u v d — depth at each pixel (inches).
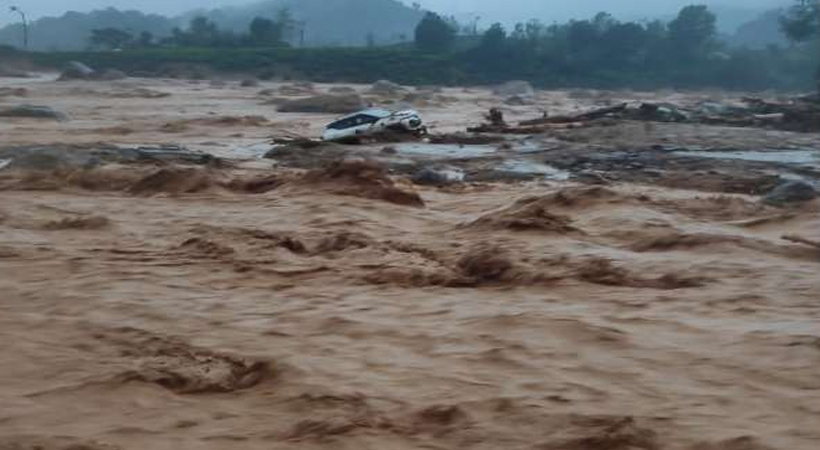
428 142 1342.3
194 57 4783.5
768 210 667.4
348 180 750.5
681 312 380.8
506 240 539.2
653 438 245.6
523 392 283.4
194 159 1043.9
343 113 2250.2
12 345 342.6
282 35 6417.3
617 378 296.2
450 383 293.3
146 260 506.9
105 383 296.4
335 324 369.1
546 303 402.3
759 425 254.2
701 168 1012.5
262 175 877.8
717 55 5142.7
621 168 1015.6
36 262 499.8
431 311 389.7
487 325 359.3
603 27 5561.0
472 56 4968.0
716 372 299.7
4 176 861.2
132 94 2856.8
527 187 855.7
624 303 398.0
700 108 1936.5
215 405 279.4
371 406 272.4
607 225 589.6
